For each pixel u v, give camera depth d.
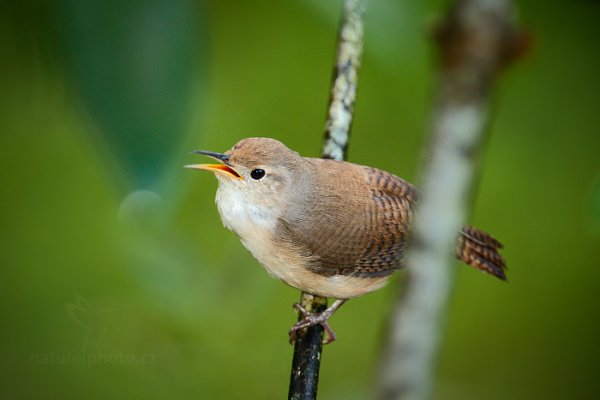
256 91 11.63
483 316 13.95
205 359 11.12
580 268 14.00
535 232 13.70
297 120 12.30
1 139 12.15
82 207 12.52
